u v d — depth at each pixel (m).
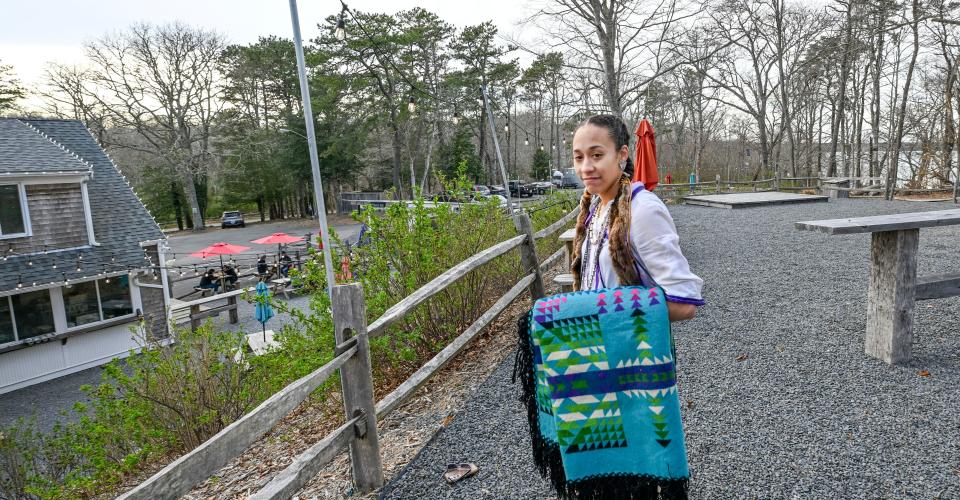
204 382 5.60
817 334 4.26
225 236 41.69
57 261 14.84
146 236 16.91
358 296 2.68
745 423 2.96
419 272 4.84
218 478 3.88
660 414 1.45
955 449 2.54
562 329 1.52
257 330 15.73
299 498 2.83
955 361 3.49
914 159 32.72
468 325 5.18
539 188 40.19
